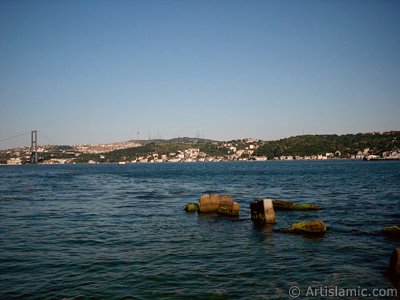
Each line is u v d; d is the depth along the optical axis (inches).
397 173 3654.0
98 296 469.4
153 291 486.3
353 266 589.3
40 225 959.6
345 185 2276.1
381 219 1016.9
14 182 2992.1
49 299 459.8
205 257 644.7
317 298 465.1
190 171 5221.5
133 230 893.8
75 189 2225.6
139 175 4163.4
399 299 462.3
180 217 1100.5
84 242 761.6
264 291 486.9
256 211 1003.3
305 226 844.6
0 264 603.2
